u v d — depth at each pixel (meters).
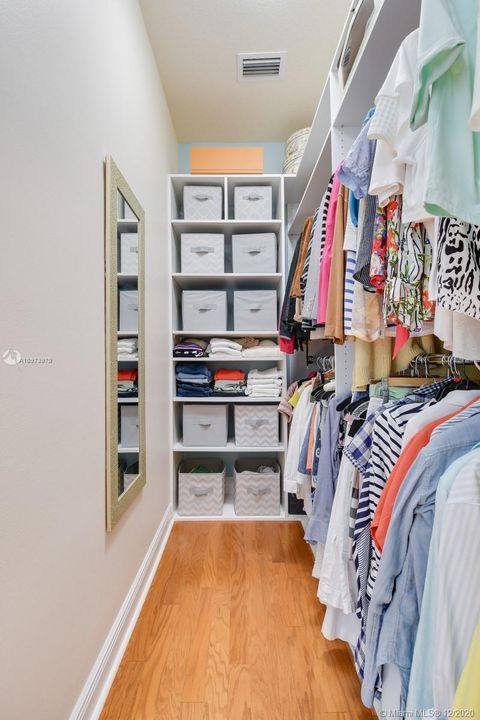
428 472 0.66
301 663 1.15
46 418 0.78
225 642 1.24
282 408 2.20
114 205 1.18
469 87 0.53
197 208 2.32
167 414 2.16
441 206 0.52
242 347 2.40
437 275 0.62
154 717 0.98
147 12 1.66
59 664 0.81
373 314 1.06
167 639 1.25
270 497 2.28
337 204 1.18
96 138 1.08
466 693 0.47
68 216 0.89
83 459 0.96
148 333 1.72
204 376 2.31
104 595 1.08
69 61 0.90
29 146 0.72
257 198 2.33
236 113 2.38
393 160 0.74
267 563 1.74
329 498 1.28
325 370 1.92
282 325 1.98
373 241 0.92
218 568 1.70
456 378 0.93
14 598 0.66
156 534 1.79
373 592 0.72
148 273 1.73
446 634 0.53
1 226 0.64
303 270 1.73
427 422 0.77
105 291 1.12
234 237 2.33
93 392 1.03
